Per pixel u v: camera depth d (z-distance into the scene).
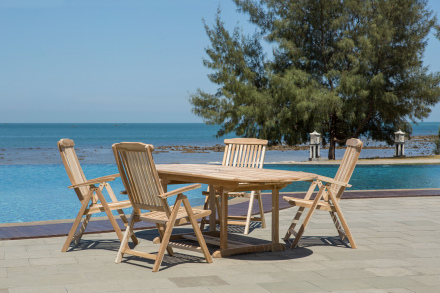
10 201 10.43
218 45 23.06
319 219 6.60
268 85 23.23
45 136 77.81
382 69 22.31
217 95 23.30
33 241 5.08
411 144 48.94
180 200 4.08
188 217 4.21
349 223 6.25
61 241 5.09
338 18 22.41
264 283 3.52
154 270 3.87
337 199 4.97
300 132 23.62
